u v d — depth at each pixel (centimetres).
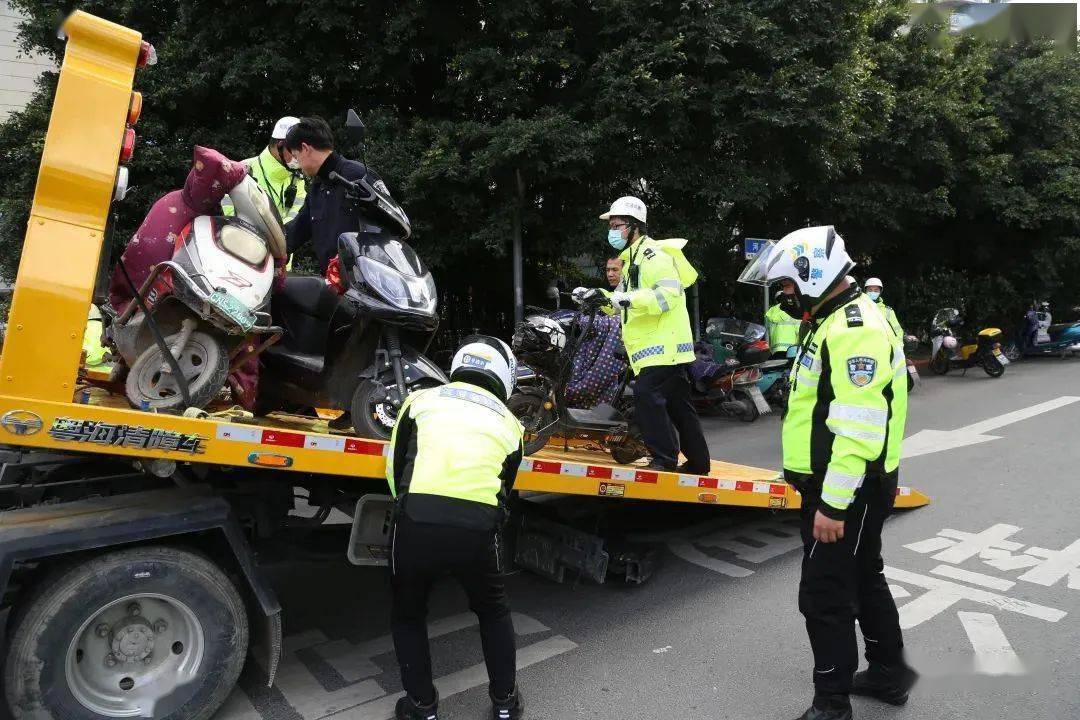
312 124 389
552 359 523
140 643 287
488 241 938
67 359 264
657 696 328
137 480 328
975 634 377
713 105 982
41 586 266
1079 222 1595
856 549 294
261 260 331
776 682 339
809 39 1059
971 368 1517
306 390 384
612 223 475
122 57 282
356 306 354
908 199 1330
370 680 344
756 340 1021
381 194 388
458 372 315
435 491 282
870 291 961
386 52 952
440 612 420
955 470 695
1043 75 1587
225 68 902
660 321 461
